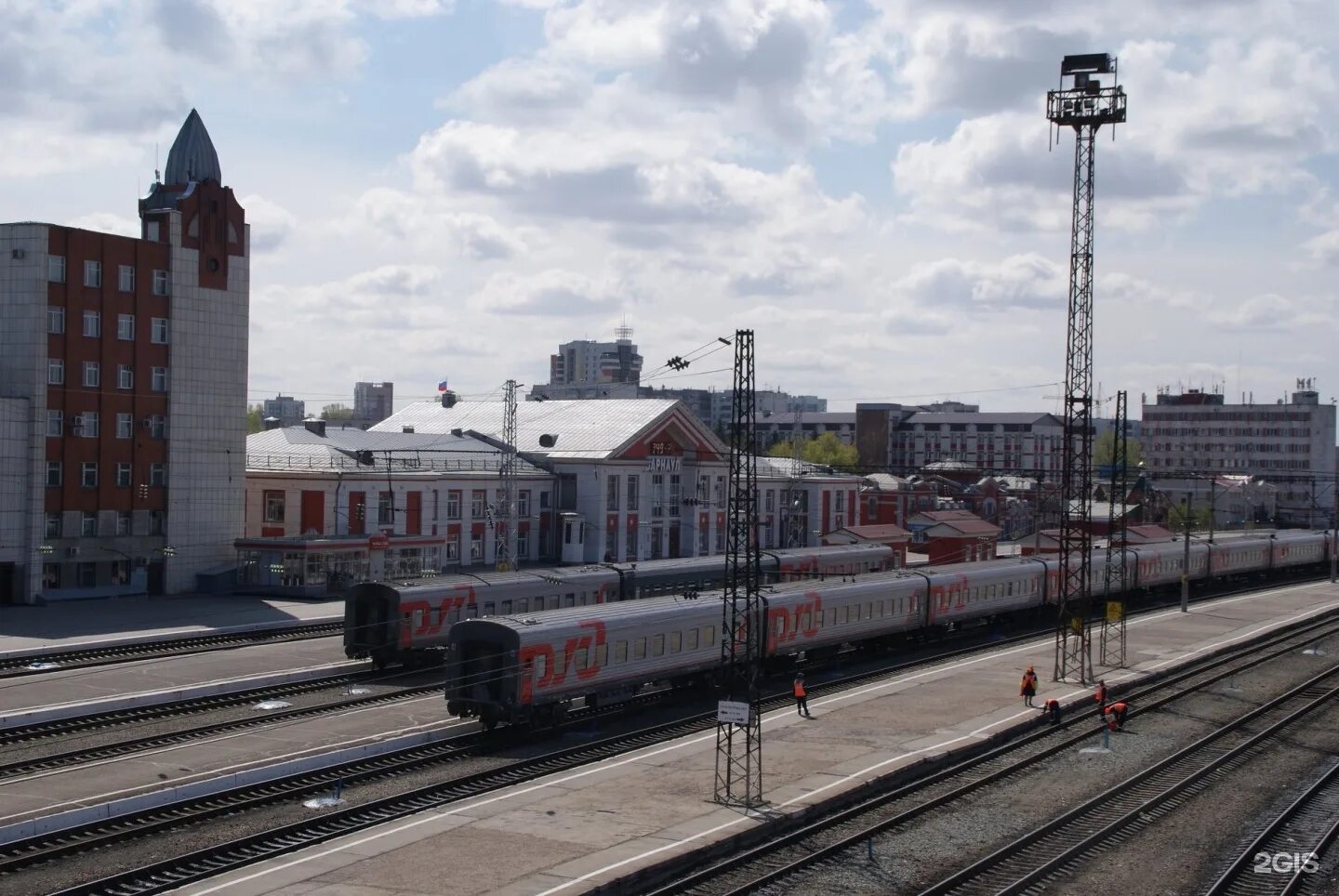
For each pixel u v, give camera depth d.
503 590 58.91
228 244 78.38
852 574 68.62
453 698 43.41
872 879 29.53
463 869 28.31
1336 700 56.41
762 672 56.50
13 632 59.94
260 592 77.81
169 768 36.81
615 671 47.03
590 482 99.69
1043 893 28.98
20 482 68.62
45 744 40.12
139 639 59.06
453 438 103.81
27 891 27.12
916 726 45.78
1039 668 60.53
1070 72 58.66
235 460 79.00
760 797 34.84
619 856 29.42
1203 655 67.00
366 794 35.59
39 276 69.06
